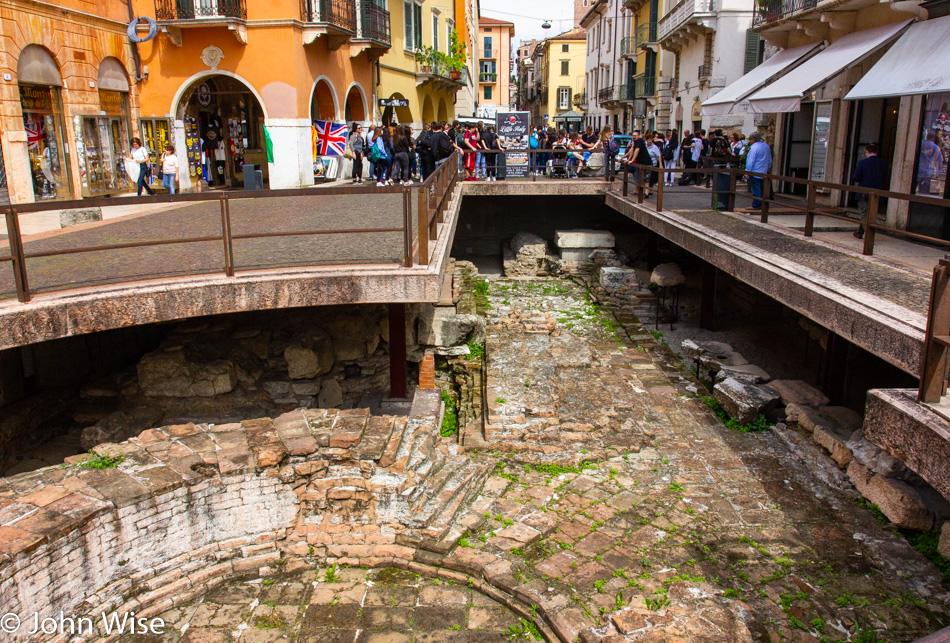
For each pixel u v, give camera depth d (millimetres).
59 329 6066
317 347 9250
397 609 5895
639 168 13812
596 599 5711
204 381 8828
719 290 15305
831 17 12703
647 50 33469
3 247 9086
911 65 9562
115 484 6035
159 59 17531
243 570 6352
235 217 11648
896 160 10844
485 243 20375
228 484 6473
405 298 7094
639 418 8992
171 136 17797
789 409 8484
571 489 7402
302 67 17750
